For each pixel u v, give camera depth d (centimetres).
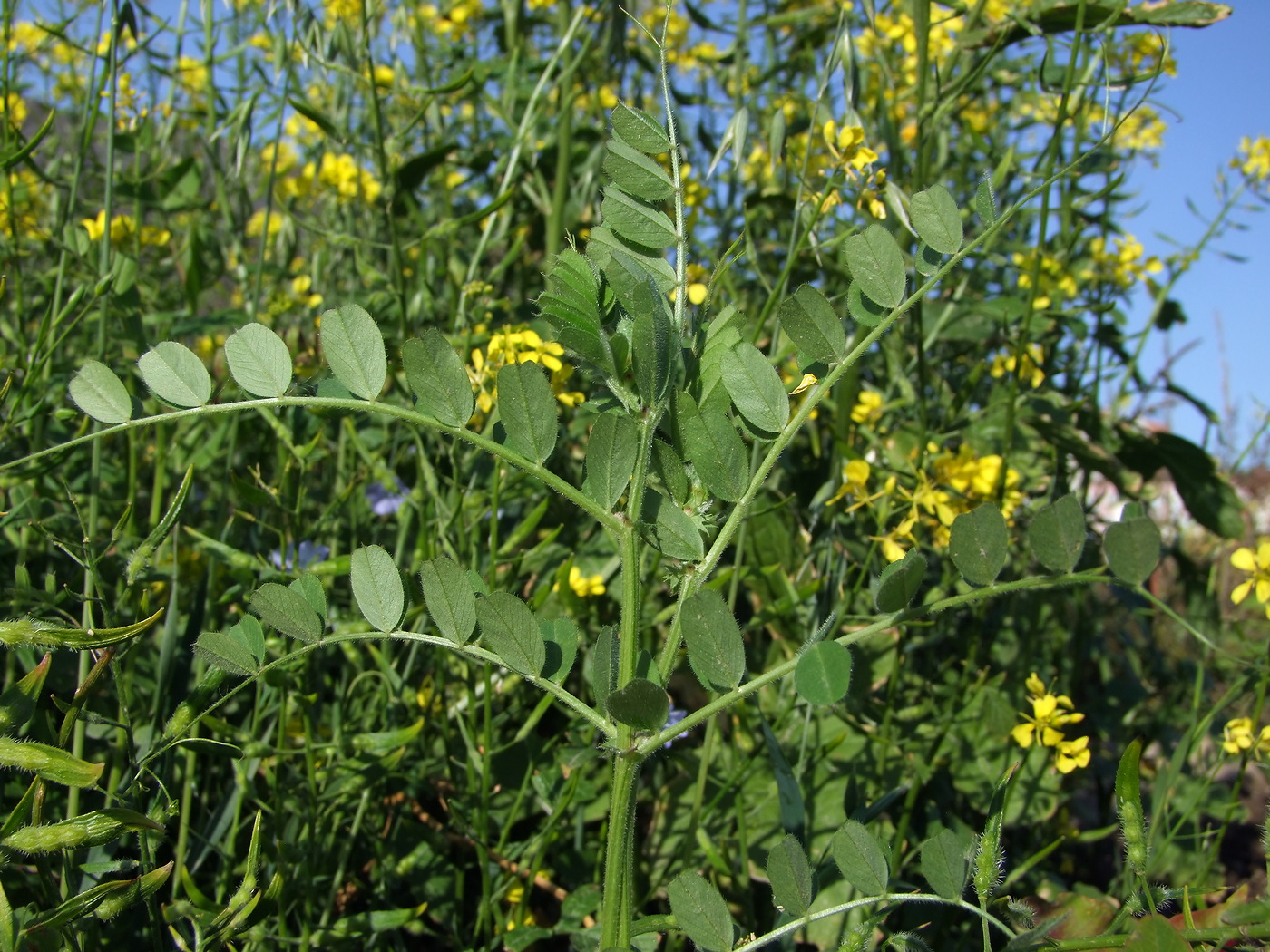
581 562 44
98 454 34
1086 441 45
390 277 49
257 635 24
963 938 33
